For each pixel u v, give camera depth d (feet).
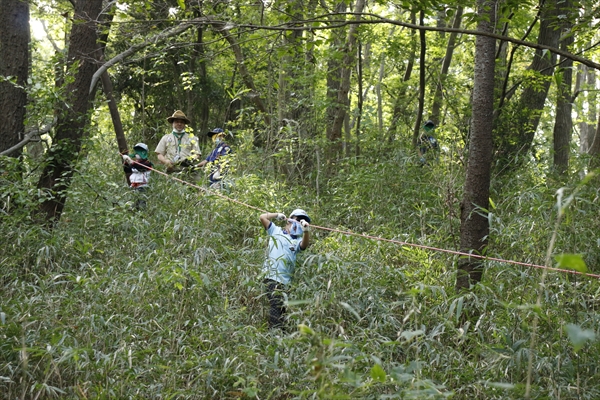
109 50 48.73
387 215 30.04
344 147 46.50
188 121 35.01
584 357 15.33
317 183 34.30
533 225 21.04
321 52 39.96
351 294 19.67
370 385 13.19
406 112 46.01
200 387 15.51
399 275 20.66
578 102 69.36
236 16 25.76
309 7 21.95
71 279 19.36
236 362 16.03
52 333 15.92
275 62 40.70
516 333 16.66
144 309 18.71
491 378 15.12
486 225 20.06
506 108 37.35
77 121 28.22
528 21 41.32
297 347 16.52
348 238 24.09
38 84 28.04
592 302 18.98
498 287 18.16
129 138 44.68
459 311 14.93
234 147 35.45
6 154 26.73
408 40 44.42
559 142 46.01
